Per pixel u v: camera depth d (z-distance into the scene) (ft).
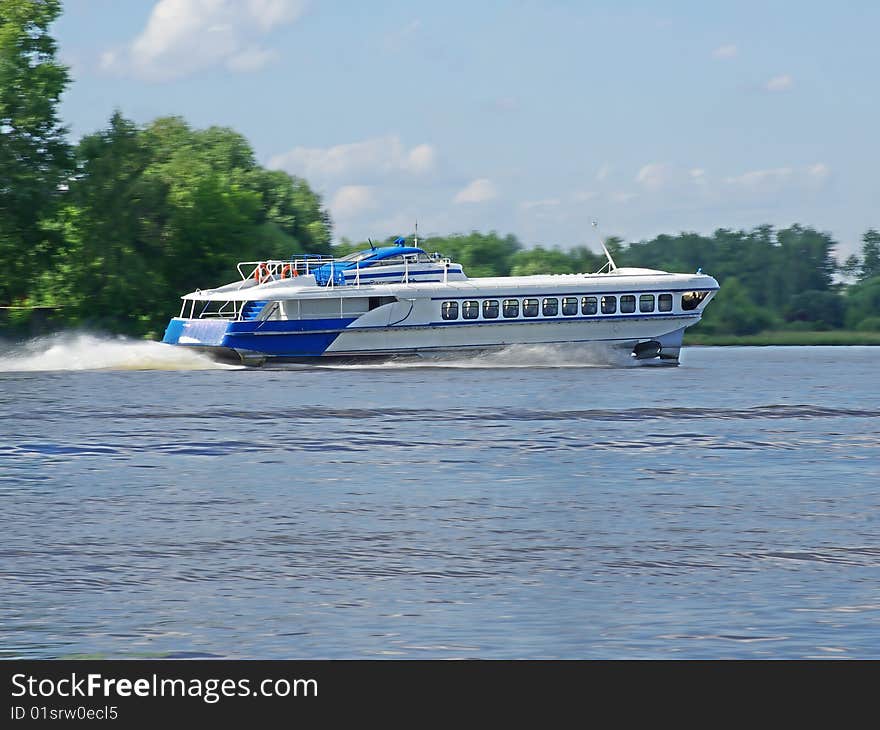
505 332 615.57
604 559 194.49
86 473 285.23
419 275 620.90
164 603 168.86
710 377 610.65
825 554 197.67
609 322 625.41
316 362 607.78
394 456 314.14
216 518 228.02
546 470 291.38
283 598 171.53
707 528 219.20
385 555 197.26
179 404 440.04
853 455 318.45
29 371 621.72
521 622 160.25
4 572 185.47
